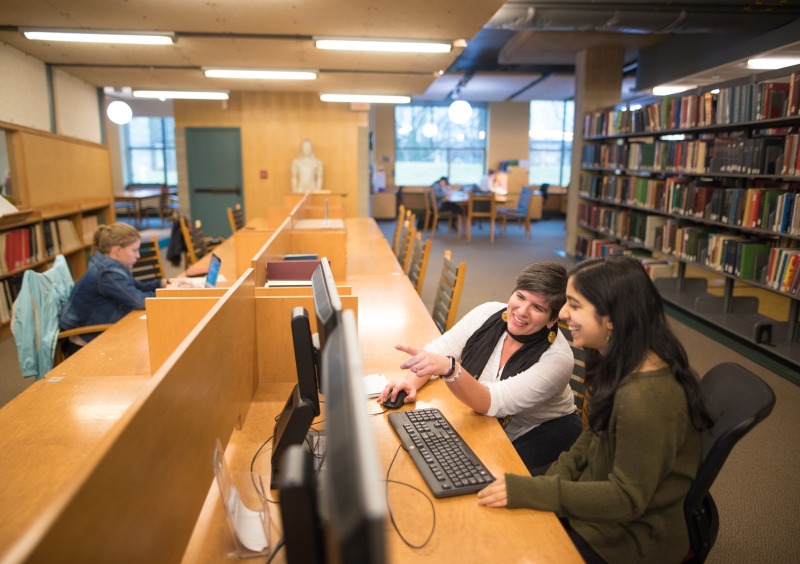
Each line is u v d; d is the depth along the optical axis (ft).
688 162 16.42
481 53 33.32
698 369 12.91
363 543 1.58
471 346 6.40
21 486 4.57
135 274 12.76
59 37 15.47
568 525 4.49
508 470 4.73
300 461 2.54
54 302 9.02
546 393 5.61
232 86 25.25
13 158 16.92
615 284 4.08
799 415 10.68
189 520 3.55
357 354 2.49
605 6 18.11
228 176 30.63
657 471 3.93
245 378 5.73
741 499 8.15
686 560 4.43
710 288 18.79
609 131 22.49
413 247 14.67
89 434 5.38
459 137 48.83
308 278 8.64
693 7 18.47
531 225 42.47
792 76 12.07
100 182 23.25
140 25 14.79
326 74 21.79
